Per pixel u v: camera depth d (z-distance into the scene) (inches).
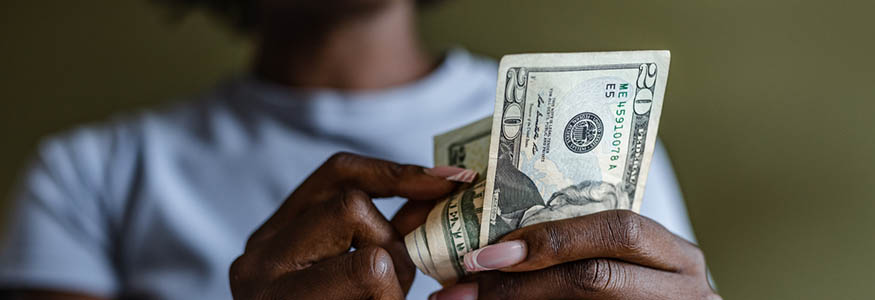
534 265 25.3
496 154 27.2
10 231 55.1
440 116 54.5
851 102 73.5
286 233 27.3
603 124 27.4
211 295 52.6
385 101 53.0
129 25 78.1
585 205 28.1
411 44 54.6
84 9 78.1
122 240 55.7
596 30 73.8
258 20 55.1
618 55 26.6
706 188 76.0
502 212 27.4
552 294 25.8
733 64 74.0
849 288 76.2
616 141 27.6
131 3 77.6
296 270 26.4
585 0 73.4
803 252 76.4
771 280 76.9
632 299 25.5
